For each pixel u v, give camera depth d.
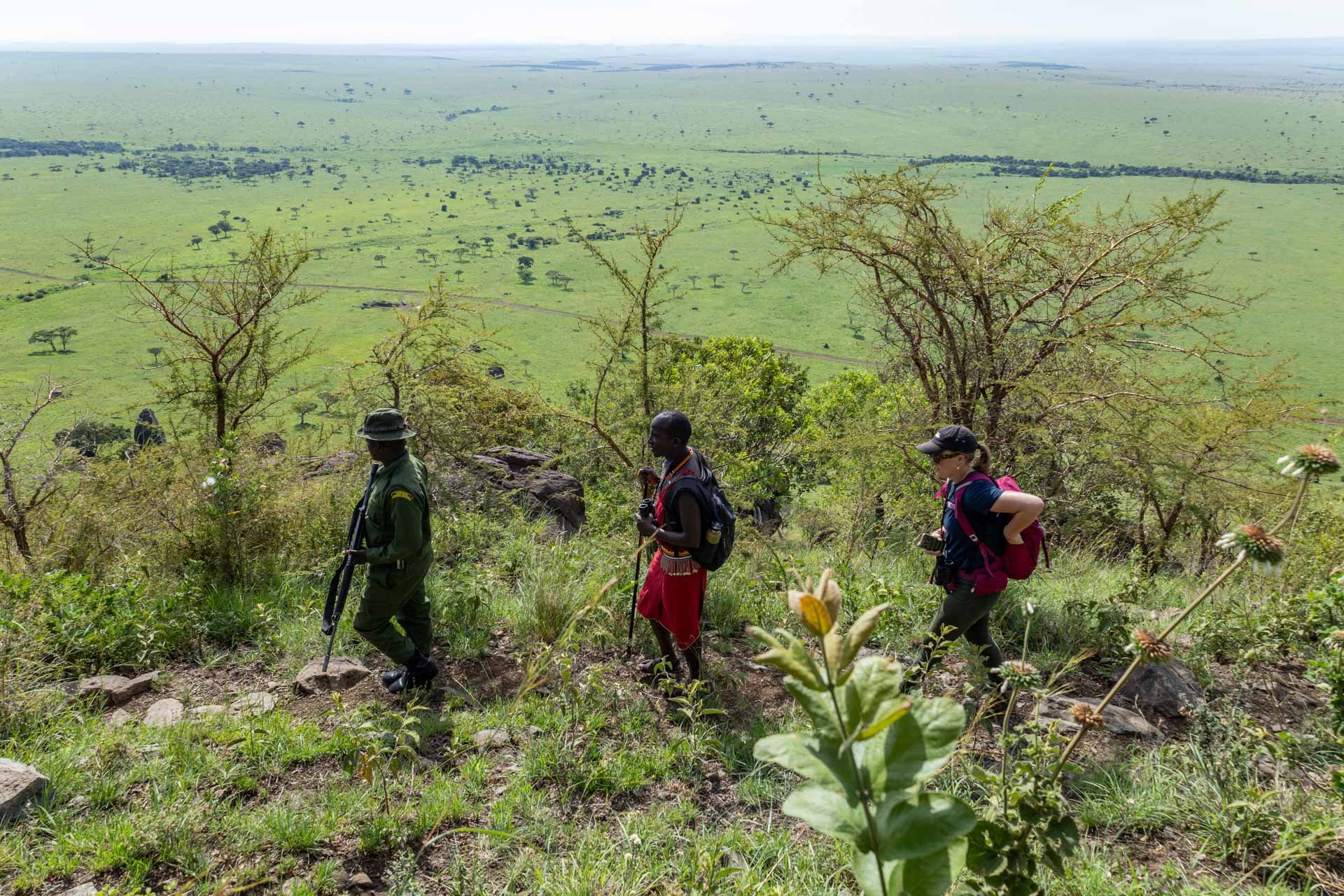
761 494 10.79
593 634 5.27
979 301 10.07
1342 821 3.18
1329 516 7.74
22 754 3.92
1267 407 9.02
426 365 10.48
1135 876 2.93
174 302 9.69
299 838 3.33
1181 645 5.05
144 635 5.21
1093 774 3.73
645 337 9.61
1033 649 5.19
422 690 4.72
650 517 4.59
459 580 6.09
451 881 3.12
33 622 5.05
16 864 3.13
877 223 10.76
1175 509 9.71
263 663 5.28
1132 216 10.02
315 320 170.12
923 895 1.15
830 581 1.19
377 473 4.63
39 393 10.21
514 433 11.72
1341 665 3.58
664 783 3.86
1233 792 3.48
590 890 2.99
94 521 7.46
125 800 3.61
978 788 3.43
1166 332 9.77
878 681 1.13
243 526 6.59
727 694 4.73
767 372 22.84
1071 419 9.50
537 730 4.23
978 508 4.10
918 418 10.59
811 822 1.12
